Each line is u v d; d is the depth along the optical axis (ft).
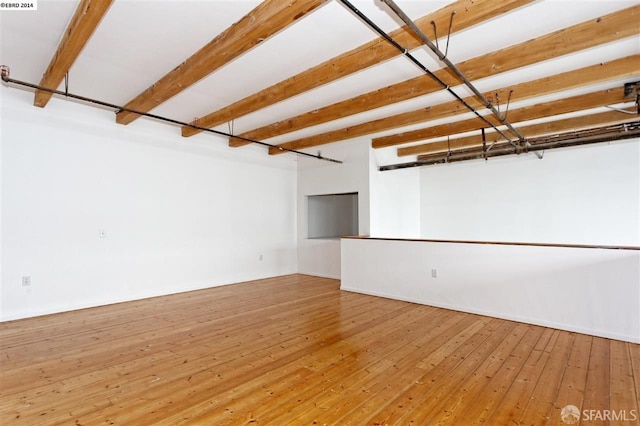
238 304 15.74
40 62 11.18
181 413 6.91
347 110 14.55
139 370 8.87
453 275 14.75
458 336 11.35
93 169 15.53
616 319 11.03
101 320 13.28
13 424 6.52
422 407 7.11
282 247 24.30
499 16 8.29
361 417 6.77
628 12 8.19
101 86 13.03
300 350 10.18
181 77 11.07
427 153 25.58
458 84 11.56
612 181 19.53
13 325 12.65
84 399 7.43
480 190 24.31
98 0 7.20
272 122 18.02
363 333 11.68
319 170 24.03
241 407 7.13
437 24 8.35
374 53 9.73
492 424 6.52
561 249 12.15
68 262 14.73
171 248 18.21
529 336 11.33
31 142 13.85
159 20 8.66
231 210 21.17
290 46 10.03
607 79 10.86
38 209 13.99
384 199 22.85
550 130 18.13
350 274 18.65
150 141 17.52
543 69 11.42
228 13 8.38
